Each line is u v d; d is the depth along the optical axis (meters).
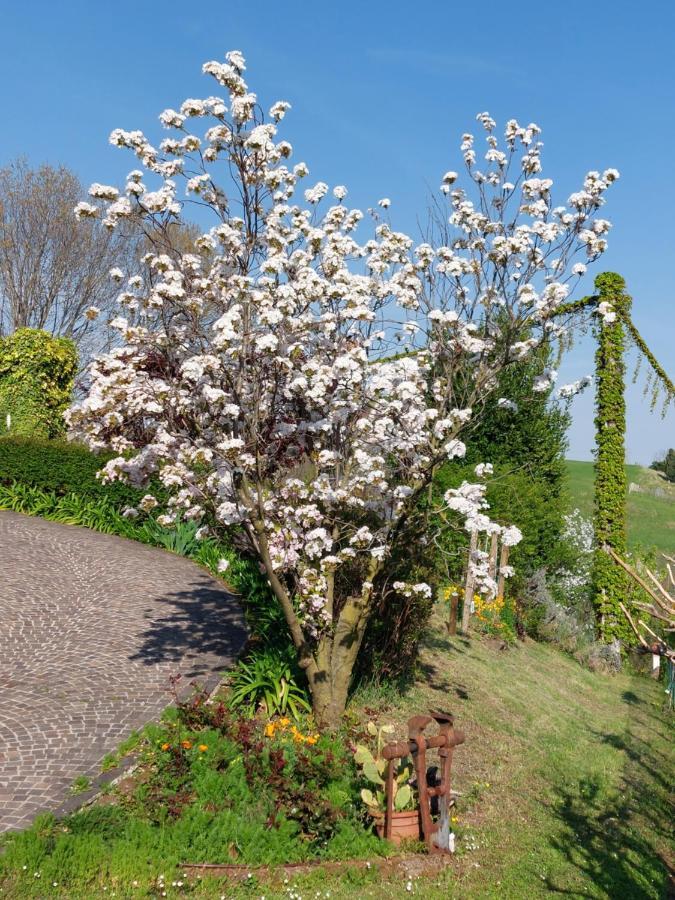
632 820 6.29
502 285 6.89
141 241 27.31
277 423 7.07
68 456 16.06
